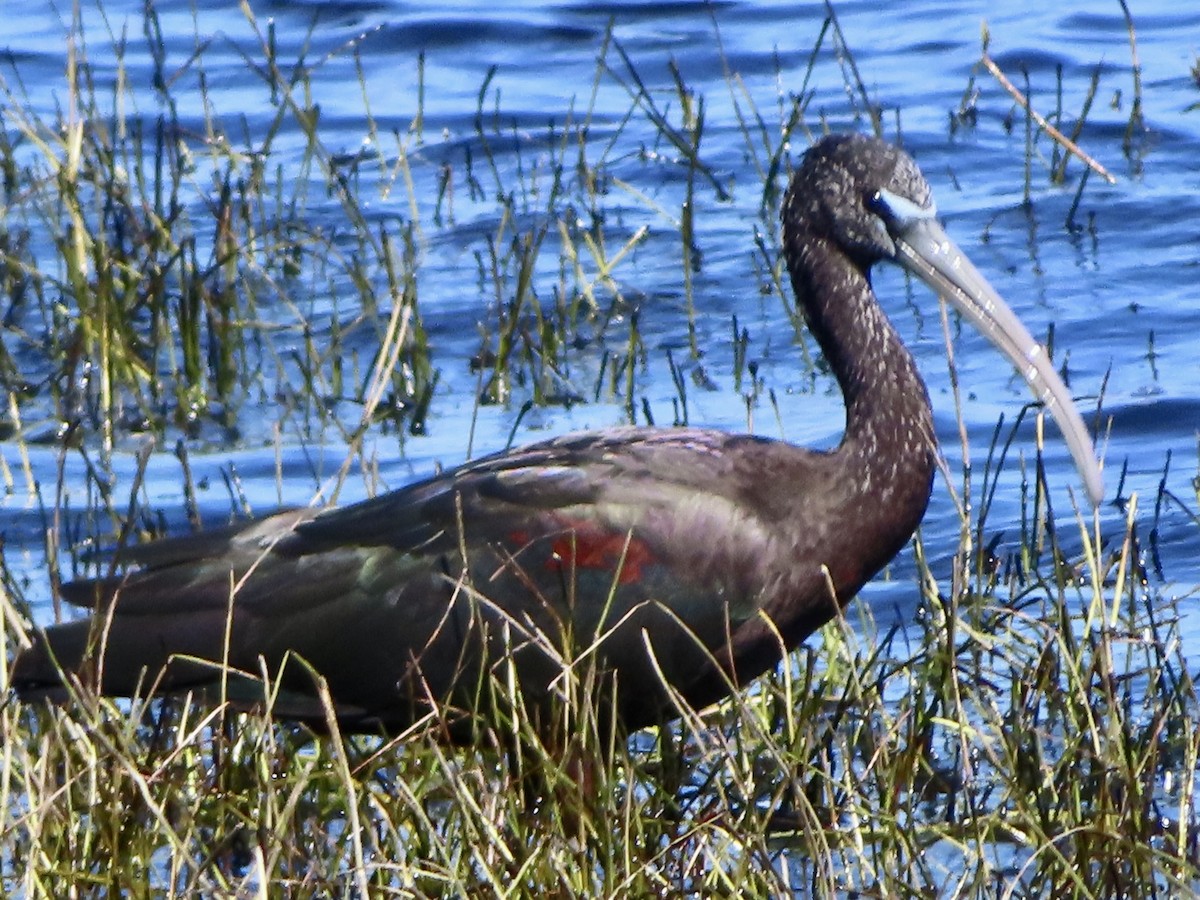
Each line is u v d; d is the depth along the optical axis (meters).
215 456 14.42
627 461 9.72
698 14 23.62
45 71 21.67
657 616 9.55
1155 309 16.30
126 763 8.57
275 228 16.84
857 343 10.02
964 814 9.34
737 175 19.17
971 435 14.45
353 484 13.84
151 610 9.57
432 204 18.72
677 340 16.08
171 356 15.23
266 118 20.66
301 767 9.60
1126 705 9.80
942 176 19.19
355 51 20.61
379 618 9.52
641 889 8.57
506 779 8.94
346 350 16.16
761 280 17.00
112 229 17.38
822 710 10.46
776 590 9.63
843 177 10.21
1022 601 11.70
